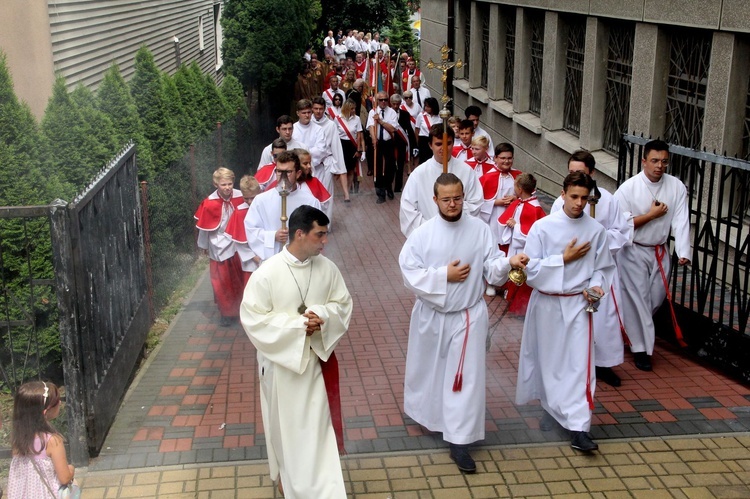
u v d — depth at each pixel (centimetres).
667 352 795
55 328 700
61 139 802
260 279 527
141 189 821
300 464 518
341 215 1378
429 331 605
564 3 1369
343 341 821
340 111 1533
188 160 1084
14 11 908
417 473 584
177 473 583
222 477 578
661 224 748
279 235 670
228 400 695
